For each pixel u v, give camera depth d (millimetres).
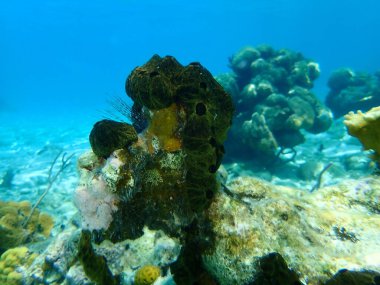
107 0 20781
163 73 676
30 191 2762
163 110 660
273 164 2998
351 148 3336
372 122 868
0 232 1610
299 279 578
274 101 3102
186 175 630
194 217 651
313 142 3732
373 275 579
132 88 679
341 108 4684
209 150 589
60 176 3148
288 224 672
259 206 697
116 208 646
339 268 613
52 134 5938
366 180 1005
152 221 667
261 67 3463
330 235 723
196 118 589
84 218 647
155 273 689
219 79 3404
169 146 654
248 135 2914
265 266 561
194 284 630
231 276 582
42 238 1785
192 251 644
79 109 11430
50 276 1042
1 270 1286
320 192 982
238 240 610
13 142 5254
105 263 690
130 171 635
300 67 3564
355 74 4938
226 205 661
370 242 712
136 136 670
